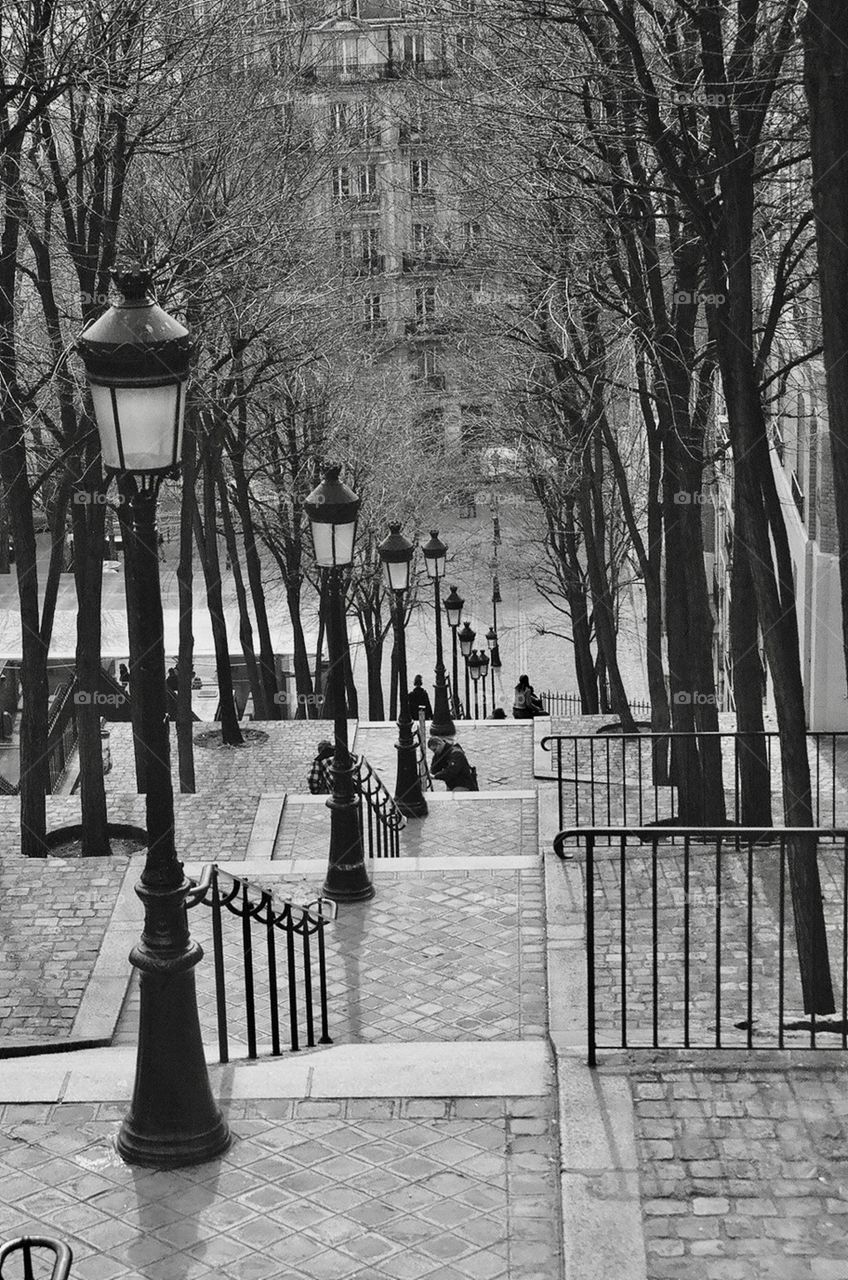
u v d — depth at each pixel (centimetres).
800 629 2791
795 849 1178
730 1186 781
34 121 1755
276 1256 743
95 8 1576
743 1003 1211
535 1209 776
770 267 1841
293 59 2484
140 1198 793
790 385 2352
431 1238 754
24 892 1602
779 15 1223
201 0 1897
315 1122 859
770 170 1281
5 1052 1250
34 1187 805
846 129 921
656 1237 743
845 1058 898
